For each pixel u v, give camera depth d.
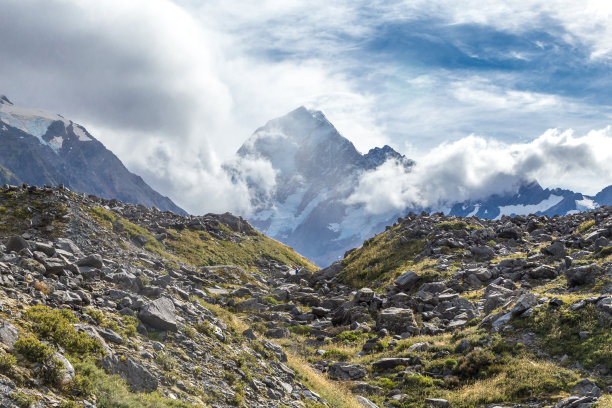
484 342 32.38
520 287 46.75
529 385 26.09
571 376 26.22
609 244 48.16
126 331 17.75
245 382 20.03
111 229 57.25
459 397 27.08
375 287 61.75
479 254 61.56
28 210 48.94
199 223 92.00
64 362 13.04
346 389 28.91
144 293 22.53
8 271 17.52
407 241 72.44
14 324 13.70
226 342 22.94
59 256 21.89
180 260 70.31
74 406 11.91
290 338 42.56
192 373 17.97
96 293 19.97
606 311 30.28
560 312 32.09
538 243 66.88
